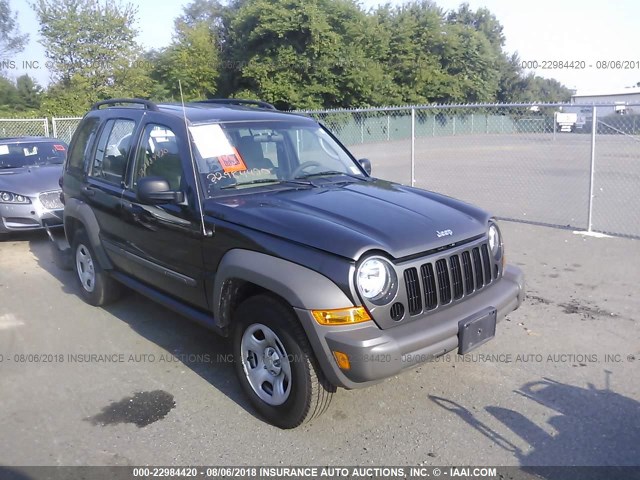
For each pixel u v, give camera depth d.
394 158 21.45
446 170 17.20
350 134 27.53
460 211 4.31
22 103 35.50
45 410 4.04
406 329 3.48
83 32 31.34
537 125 26.33
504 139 24.75
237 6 37.31
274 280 3.50
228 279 3.87
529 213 10.31
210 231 4.03
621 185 13.59
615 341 4.98
